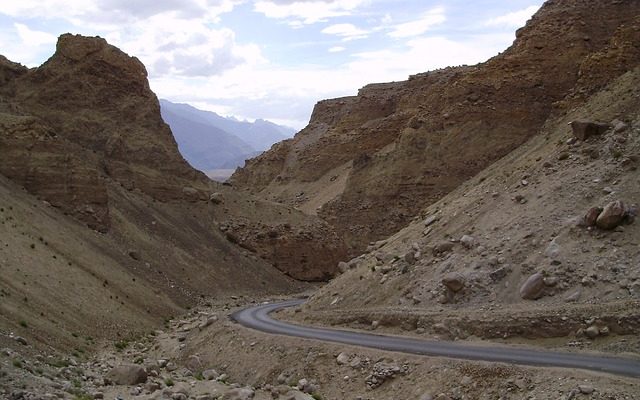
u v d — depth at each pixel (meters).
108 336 39.09
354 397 27.30
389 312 36.47
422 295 37.09
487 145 71.69
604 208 32.53
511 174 44.66
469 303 33.88
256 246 82.75
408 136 82.94
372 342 32.16
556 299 30.48
